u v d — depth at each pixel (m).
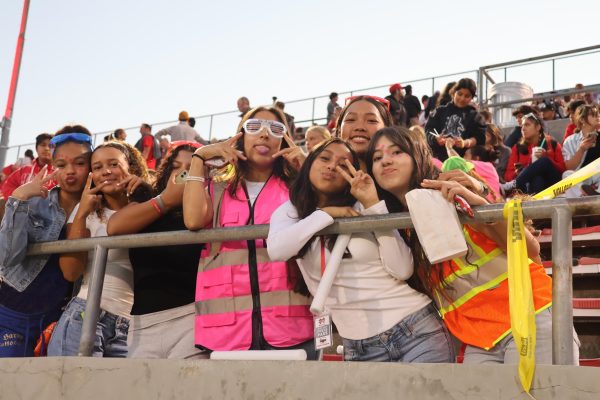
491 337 2.80
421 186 2.98
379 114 3.78
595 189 7.11
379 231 2.83
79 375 3.08
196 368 2.80
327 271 2.82
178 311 3.55
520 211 2.50
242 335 3.18
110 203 3.84
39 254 3.65
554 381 2.18
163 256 3.59
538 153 7.91
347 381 2.50
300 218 3.06
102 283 3.35
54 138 3.95
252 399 2.66
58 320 3.64
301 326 3.19
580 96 11.55
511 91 11.93
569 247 2.41
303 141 12.94
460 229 2.61
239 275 3.24
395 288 2.90
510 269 2.44
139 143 13.42
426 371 2.37
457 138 7.88
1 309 3.68
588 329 4.93
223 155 3.36
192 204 3.20
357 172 2.94
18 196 3.61
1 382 3.30
